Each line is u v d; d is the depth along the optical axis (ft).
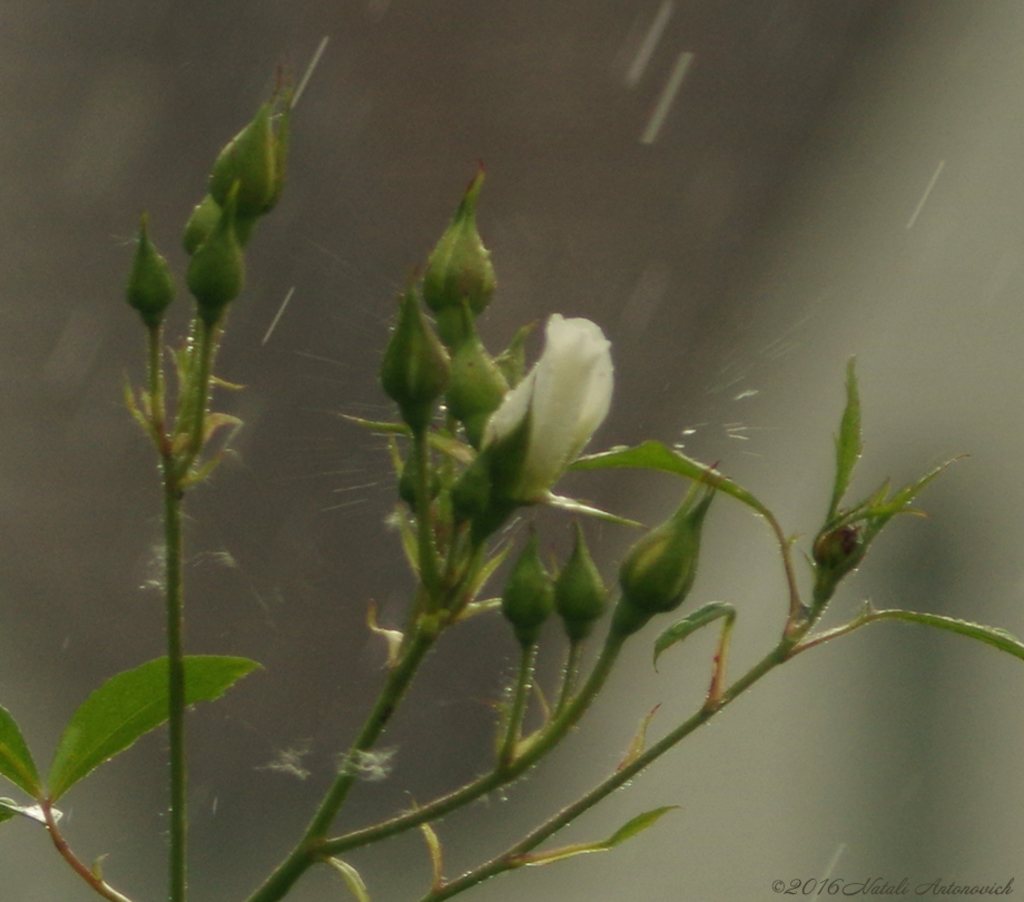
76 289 10.52
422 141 10.96
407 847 8.92
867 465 10.39
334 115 11.01
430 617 4.39
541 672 9.12
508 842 9.03
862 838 9.66
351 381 9.78
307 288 10.16
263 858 8.80
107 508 9.84
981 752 9.75
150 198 10.88
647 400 10.30
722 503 10.41
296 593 9.28
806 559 4.42
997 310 10.51
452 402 4.39
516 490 4.38
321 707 9.10
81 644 9.49
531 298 10.59
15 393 10.09
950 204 11.07
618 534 9.15
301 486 9.44
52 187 10.85
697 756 9.87
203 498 9.46
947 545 10.09
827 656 10.08
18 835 8.78
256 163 4.46
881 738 9.89
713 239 11.03
